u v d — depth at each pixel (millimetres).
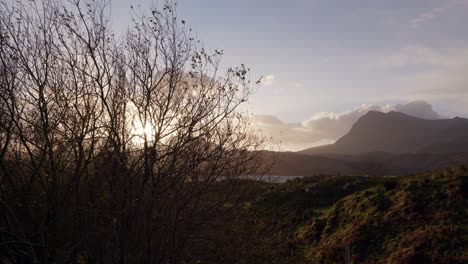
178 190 7789
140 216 7355
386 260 27172
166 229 7699
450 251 25047
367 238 31062
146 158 7418
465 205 30203
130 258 7246
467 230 26828
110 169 7395
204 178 8164
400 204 33531
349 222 34969
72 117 7562
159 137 7582
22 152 7496
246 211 11219
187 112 7984
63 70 7617
